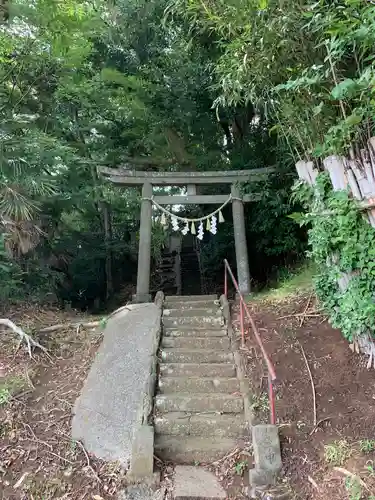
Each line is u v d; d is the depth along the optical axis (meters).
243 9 3.66
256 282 8.52
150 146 8.95
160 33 7.81
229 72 4.18
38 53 6.36
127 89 8.38
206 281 10.98
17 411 3.70
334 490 2.79
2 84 6.31
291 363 4.04
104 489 2.99
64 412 3.78
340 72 3.34
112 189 10.20
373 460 2.92
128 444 3.36
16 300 5.87
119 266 12.51
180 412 3.69
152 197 7.15
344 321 3.66
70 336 5.08
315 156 3.80
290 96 3.79
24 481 3.03
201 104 8.21
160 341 4.69
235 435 3.45
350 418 3.31
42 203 7.04
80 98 8.28
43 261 7.68
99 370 4.25
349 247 3.37
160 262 13.11
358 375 3.69
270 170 7.12
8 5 5.40
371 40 2.68
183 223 10.70
